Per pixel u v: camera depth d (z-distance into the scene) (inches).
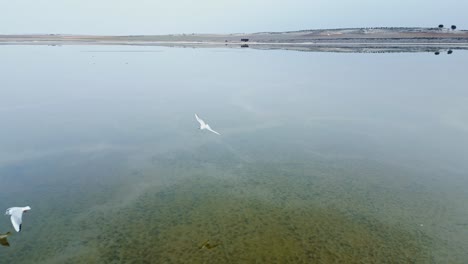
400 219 959.6
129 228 927.7
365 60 3543.3
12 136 1520.7
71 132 1577.3
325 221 951.6
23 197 1062.4
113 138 1517.0
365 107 1932.8
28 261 813.9
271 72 3004.4
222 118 1774.1
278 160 1315.2
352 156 1337.4
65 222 952.3
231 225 938.1
